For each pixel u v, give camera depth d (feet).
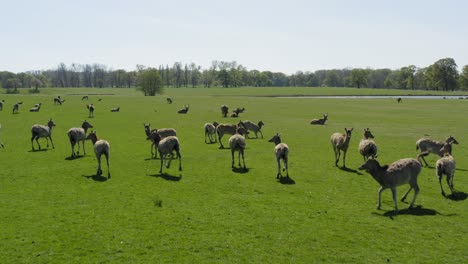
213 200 61.82
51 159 93.71
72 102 298.56
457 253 42.75
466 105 306.35
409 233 48.32
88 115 207.51
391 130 154.20
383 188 57.11
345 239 46.75
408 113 235.81
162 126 163.84
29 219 53.06
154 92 477.36
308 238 47.11
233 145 83.30
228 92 616.39
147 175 78.13
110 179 74.79
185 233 48.44
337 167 85.71
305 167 85.76
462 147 112.27
